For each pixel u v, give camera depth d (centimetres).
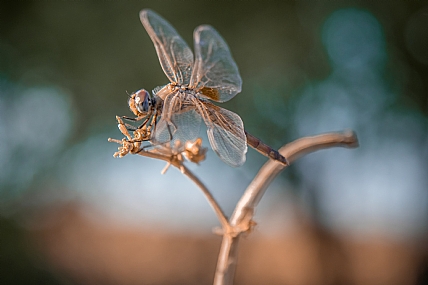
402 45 125
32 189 135
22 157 134
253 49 124
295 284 144
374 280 140
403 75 127
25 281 127
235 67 50
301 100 128
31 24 129
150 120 49
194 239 179
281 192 146
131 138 47
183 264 165
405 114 129
